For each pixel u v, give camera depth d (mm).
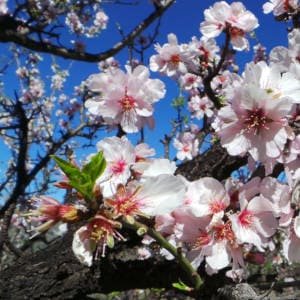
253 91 130
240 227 120
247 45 248
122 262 215
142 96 177
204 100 470
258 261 128
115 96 177
